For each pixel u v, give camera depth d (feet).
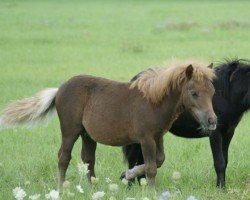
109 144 39.63
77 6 239.91
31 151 51.80
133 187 39.47
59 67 96.32
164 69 37.70
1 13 193.16
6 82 83.25
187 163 47.67
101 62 101.45
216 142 41.70
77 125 40.32
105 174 44.62
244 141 55.01
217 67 42.39
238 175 44.78
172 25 152.35
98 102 39.19
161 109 37.11
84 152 41.42
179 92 36.73
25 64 99.91
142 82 37.81
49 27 155.74
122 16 191.11
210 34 140.26
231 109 41.63
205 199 36.70
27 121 42.32
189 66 35.78
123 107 38.27
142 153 39.86
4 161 48.29
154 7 232.73
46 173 45.32
